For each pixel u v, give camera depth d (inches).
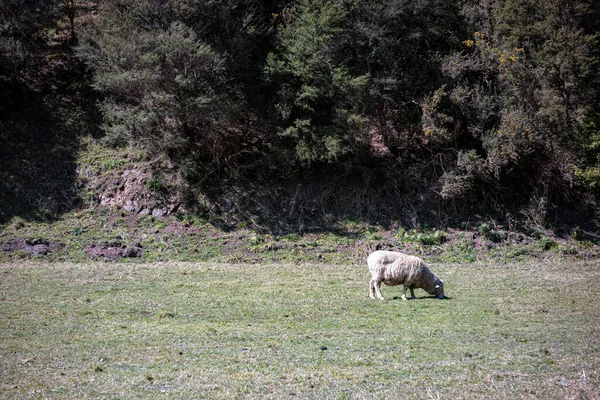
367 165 1261.1
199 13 1197.7
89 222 1112.2
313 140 1178.6
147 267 922.1
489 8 1272.1
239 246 1073.5
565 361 442.3
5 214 1115.9
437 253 1077.1
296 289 746.2
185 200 1164.5
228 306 639.1
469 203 1206.3
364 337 508.7
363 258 1039.0
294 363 432.8
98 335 513.3
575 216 1186.6
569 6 1178.0
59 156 1244.5
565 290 751.7
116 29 1159.6
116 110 1151.6
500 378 402.9
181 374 406.0
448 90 1206.9
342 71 1169.4
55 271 869.8
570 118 1155.3
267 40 1278.3
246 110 1229.7
